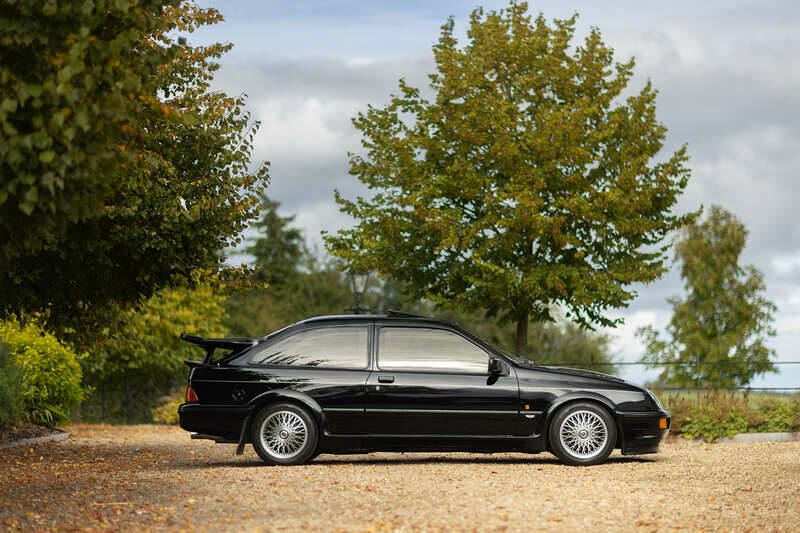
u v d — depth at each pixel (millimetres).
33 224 6938
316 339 11375
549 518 7082
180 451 14242
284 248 64125
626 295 17953
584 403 11312
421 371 11250
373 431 11148
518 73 19141
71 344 19344
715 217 40250
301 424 11125
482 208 18656
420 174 18984
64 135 6441
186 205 13547
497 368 11211
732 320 39281
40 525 6746
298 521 6859
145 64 7828
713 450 14312
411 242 19047
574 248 18750
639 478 9875
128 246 13008
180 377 37812
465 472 10180
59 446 15172
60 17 6723
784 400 17375
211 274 14656
